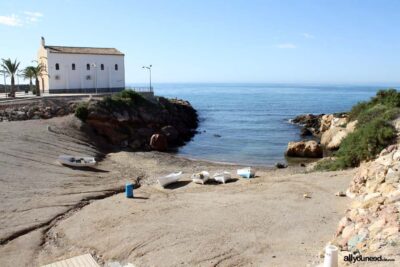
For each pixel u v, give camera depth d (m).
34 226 16.91
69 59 61.19
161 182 23.97
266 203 19.09
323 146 43.09
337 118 50.91
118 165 31.34
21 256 14.07
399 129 27.53
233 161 36.66
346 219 12.88
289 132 56.47
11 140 31.55
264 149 43.16
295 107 107.62
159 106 55.81
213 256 13.03
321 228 15.20
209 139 50.78
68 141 35.44
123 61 66.31
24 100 46.91
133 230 15.98
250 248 13.55
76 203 20.39
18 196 20.61
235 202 19.56
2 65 55.59
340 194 19.56
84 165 28.67
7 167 25.14
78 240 15.50
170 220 17.09
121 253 13.94
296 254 12.55
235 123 68.31
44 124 38.78
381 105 40.88
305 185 22.22
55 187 22.95
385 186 15.18
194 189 23.23
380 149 25.78
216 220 16.84
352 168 26.62
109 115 43.59
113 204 20.14
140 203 20.16
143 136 45.09
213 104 120.81
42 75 63.81
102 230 16.33
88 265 12.51
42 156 29.19
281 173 28.67
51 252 14.55
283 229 15.36
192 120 67.69
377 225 10.67
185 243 14.31
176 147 44.69
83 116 42.41
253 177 26.36
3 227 16.59
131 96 51.09
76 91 62.34
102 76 64.56
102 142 40.47
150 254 13.59
